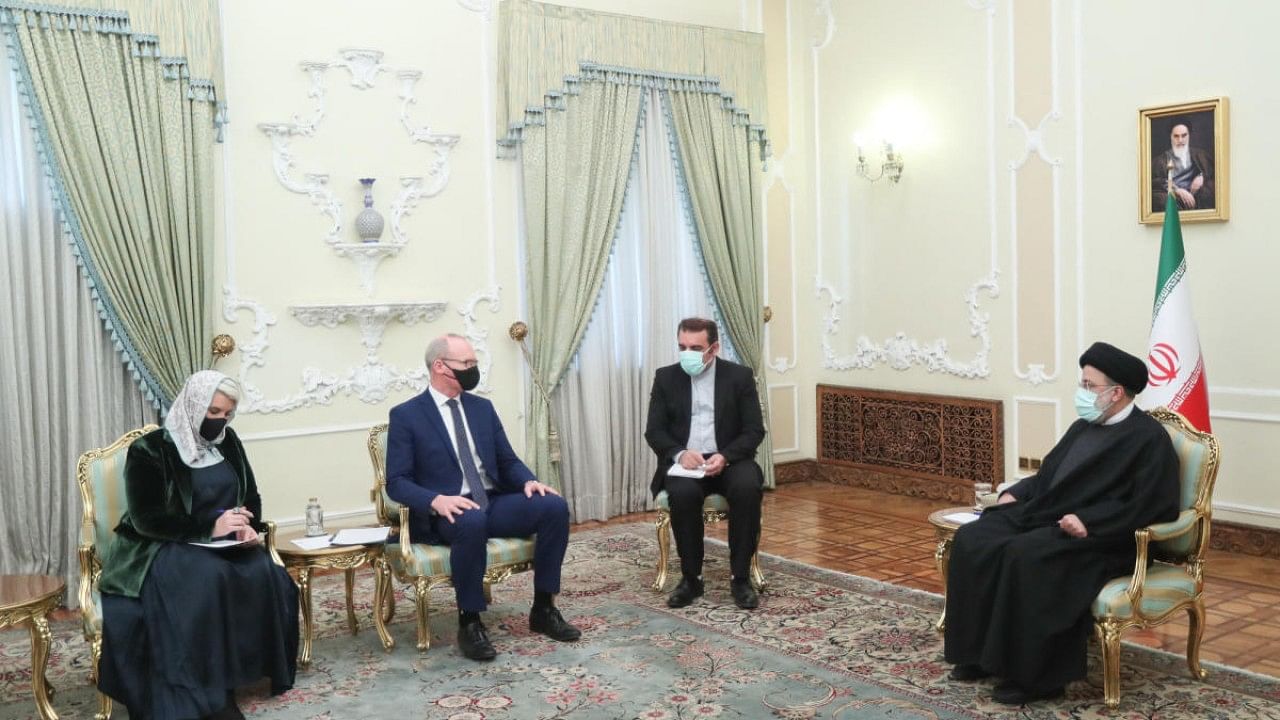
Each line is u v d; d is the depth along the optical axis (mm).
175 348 5020
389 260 5738
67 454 4809
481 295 6043
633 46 6434
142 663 3234
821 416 7297
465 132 5965
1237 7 5059
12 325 4660
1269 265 5000
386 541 3902
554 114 6141
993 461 6203
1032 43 5934
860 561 5141
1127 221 5535
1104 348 3518
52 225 4750
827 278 7223
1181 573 3426
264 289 5383
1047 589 3232
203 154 5086
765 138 7012
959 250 6387
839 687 3473
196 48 5055
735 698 3398
